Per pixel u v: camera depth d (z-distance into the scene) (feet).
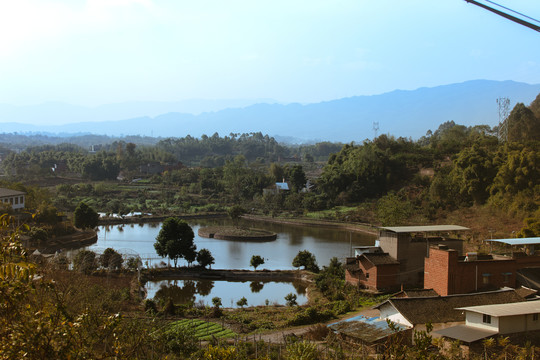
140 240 322.14
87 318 44.78
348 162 514.68
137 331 74.13
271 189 538.06
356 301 186.70
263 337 137.80
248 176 564.71
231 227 380.37
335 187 496.23
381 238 218.79
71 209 419.95
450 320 129.08
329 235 368.68
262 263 245.04
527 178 330.34
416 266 209.56
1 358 37.42
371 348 116.67
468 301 138.72
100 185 514.27
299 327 153.07
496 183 351.25
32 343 38.65
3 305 39.45
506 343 100.73
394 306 132.87
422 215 358.84
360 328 127.85
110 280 202.28
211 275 236.84
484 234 287.89
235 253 293.23
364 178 488.02
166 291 212.23
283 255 288.71
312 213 458.91
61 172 639.35
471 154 382.83
